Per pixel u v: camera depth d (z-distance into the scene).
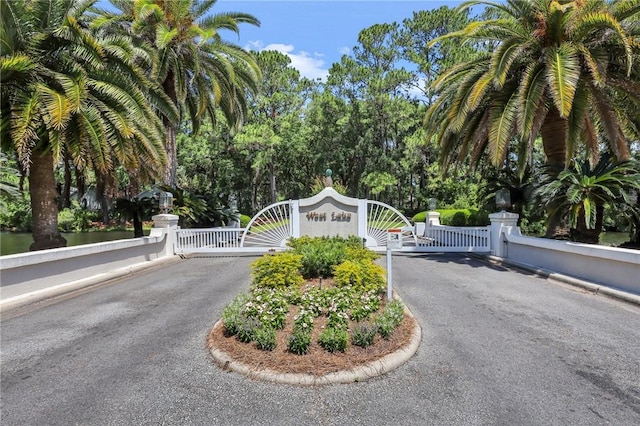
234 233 13.88
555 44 9.24
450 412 3.02
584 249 7.28
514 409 3.05
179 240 12.48
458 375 3.63
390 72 25.91
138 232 15.15
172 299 6.59
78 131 8.33
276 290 5.60
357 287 5.65
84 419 2.96
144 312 5.79
